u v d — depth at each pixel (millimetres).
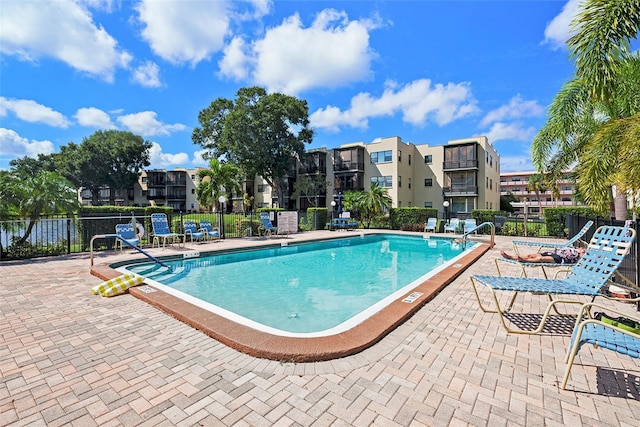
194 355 2811
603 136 5695
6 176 8406
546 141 9133
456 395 2207
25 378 2408
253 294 6031
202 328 3320
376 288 6555
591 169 5918
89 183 41281
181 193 46469
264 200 38688
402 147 29344
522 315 3916
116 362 2670
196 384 2346
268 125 27484
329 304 5430
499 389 2285
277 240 12633
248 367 2604
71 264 7293
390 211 20125
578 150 9547
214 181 16859
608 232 3900
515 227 16375
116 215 10945
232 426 1885
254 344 2850
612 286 4785
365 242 14742
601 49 5031
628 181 5133
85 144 39625
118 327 3459
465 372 2521
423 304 4285
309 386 2324
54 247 8945
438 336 3240
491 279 3682
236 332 3131
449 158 28531
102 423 1910
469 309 4145
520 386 2326
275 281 7102
